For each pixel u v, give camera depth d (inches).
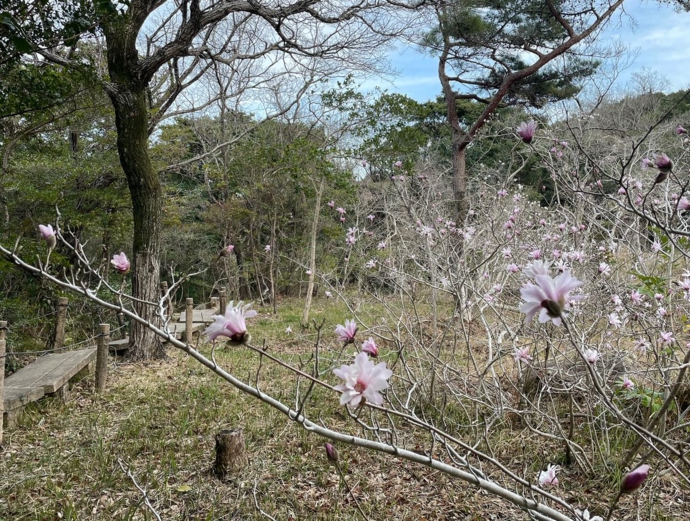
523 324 156.4
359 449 156.3
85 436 171.6
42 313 331.9
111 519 123.0
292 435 167.6
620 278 173.8
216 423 179.9
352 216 487.8
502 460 144.6
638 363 152.6
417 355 184.5
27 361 257.4
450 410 175.5
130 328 283.6
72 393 223.3
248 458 152.6
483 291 201.5
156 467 149.3
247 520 122.3
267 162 447.5
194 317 392.8
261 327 410.3
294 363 255.8
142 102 277.0
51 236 60.9
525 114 518.0
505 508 124.2
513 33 456.8
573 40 391.5
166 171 498.6
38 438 172.1
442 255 186.1
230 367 257.4
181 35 271.7
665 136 269.4
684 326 141.6
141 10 266.1
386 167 357.7
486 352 229.0
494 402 169.8
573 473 136.6
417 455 55.6
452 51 498.9
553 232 198.2
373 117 358.3
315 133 515.2
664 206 137.4
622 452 140.0
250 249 602.5
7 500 132.0
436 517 122.0
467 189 343.9
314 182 452.8
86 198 358.9
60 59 251.9
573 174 164.2
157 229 285.9
